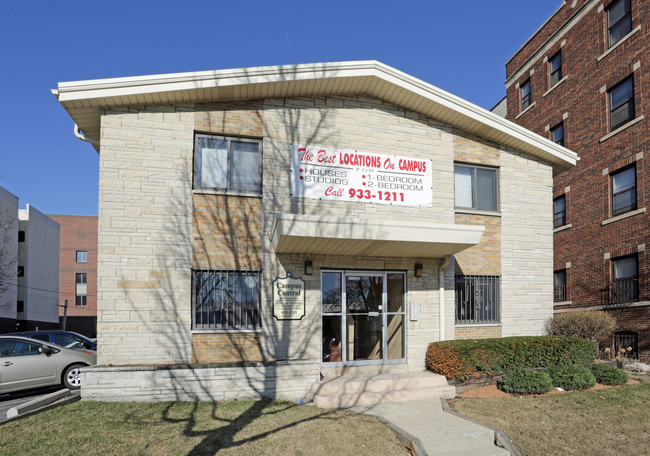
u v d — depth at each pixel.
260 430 7.26
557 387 9.96
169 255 9.70
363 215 10.98
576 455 7.04
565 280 20.30
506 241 12.38
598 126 18.66
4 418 8.18
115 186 9.62
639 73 16.77
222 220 10.09
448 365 9.90
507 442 7.18
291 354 10.07
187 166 10.01
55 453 6.30
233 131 10.35
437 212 11.64
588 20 19.61
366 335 10.86
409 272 11.23
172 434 7.04
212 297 9.93
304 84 10.44
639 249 16.20
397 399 9.16
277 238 9.23
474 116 11.68
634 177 16.89
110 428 7.23
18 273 38.50
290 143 10.68
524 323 12.31
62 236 57.53
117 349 9.28
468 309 11.93
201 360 9.59
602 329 13.30
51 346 11.15
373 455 6.59
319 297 10.44
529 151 12.78
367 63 10.48
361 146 11.17
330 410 8.36
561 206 20.91
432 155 11.79
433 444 6.93
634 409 8.69
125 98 9.61
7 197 33.91
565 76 20.84
